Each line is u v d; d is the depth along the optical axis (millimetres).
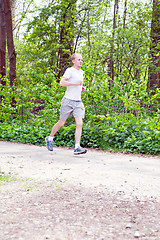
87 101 8281
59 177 4148
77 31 16734
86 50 16016
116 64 14562
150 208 2959
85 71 8273
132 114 7512
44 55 16391
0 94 9930
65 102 6320
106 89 8336
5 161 5336
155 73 13125
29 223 2473
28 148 7457
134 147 7020
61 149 7355
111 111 8250
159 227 2477
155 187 3727
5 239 2150
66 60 16797
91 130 7816
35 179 4000
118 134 7328
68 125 8469
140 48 13328
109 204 3049
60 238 2201
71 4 16344
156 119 7191
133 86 8297
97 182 3910
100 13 16750
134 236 2281
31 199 3135
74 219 2594
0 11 14609
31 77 9414
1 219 2549
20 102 9789
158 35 13594
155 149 6543
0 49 14430
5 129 9594
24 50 17125
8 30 13922
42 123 9070
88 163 5309
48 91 8930
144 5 14406
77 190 3518
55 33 17016
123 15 15680
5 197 3180
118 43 13531
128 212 2828
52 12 16172
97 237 2240
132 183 3896
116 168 4875
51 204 2986
